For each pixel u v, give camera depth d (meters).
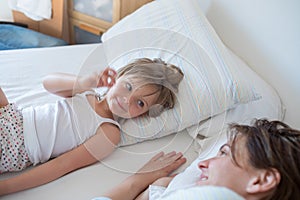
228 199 0.56
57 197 0.89
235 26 1.32
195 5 1.35
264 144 0.68
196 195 0.58
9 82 1.22
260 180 0.63
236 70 1.09
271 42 1.17
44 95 1.19
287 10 1.08
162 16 1.32
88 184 0.94
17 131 0.94
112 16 1.76
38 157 0.97
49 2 1.88
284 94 1.16
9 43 1.76
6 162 0.93
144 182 0.95
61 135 1.00
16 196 0.88
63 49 1.47
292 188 0.63
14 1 1.95
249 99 1.06
